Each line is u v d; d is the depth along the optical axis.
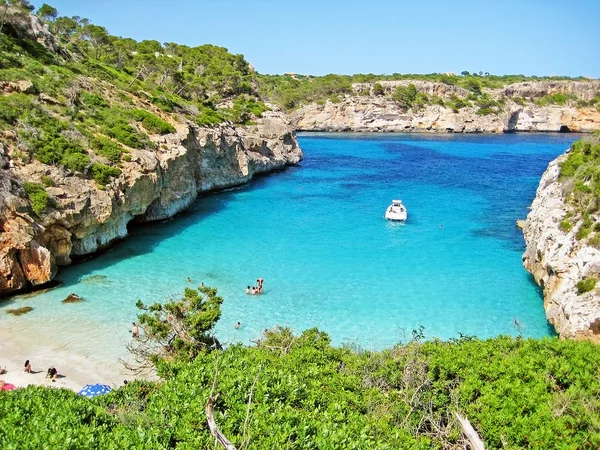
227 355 18.03
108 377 23.97
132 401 16.30
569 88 192.00
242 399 14.43
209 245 45.12
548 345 17.08
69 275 36.72
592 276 26.98
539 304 33.44
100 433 12.87
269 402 14.47
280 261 41.19
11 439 11.81
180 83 89.50
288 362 18.05
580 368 15.61
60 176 38.34
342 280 37.31
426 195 68.69
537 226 40.16
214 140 68.06
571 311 26.41
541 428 12.67
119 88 62.38
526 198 66.94
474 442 11.12
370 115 172.50
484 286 36.44
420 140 146.25
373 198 66.38
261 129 90.38
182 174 56.88
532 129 179.62
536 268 36.97
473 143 139.12
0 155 35.53
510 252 44.03
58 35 82.38
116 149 45.22
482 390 14.73
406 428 14.25
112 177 42.69
